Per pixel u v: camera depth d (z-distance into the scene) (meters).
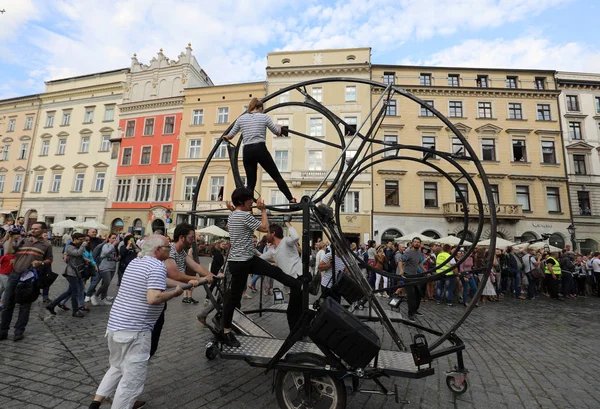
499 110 25.16
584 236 23.34
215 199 26.50
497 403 3.42
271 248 5.58
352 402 3.36
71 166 31.03
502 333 6.46
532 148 24.59
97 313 6.84
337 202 3.92
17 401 3.10
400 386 3.79
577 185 24.02
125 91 30.52
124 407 2.61
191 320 6.60
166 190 27.92
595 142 24.73
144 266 2.85
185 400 3.25
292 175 24.77
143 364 2.74
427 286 10.91
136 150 29.23
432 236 23.94
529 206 23.81
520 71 25.83
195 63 30.67
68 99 32.72
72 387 3.44
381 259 10.98
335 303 3.11
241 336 3.89
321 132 25.53
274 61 27.39
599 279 13.09
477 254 10.94
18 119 34.31
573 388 3.86
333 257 4.48
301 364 2.95
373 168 24.53
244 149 4.18
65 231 29.41
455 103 25.36
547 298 12.22
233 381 3.74
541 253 13.66
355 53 26.44
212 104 28.02
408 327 6.70
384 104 3.98
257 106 4.37
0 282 6.14
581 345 5.74
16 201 32.12
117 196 29.12
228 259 3.59
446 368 4.43
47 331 5.39
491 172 24.25
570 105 25.39
